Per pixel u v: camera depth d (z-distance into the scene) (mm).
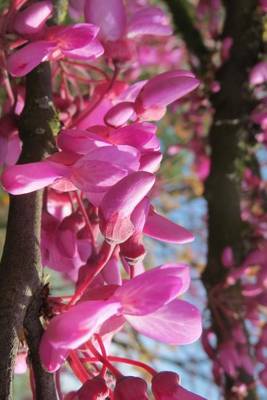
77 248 131
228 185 251
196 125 309
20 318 106
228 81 256
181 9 281
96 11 141
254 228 253
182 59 343
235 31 260
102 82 150
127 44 141
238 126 253
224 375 235
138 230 115
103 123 138
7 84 143
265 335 234
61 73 151
